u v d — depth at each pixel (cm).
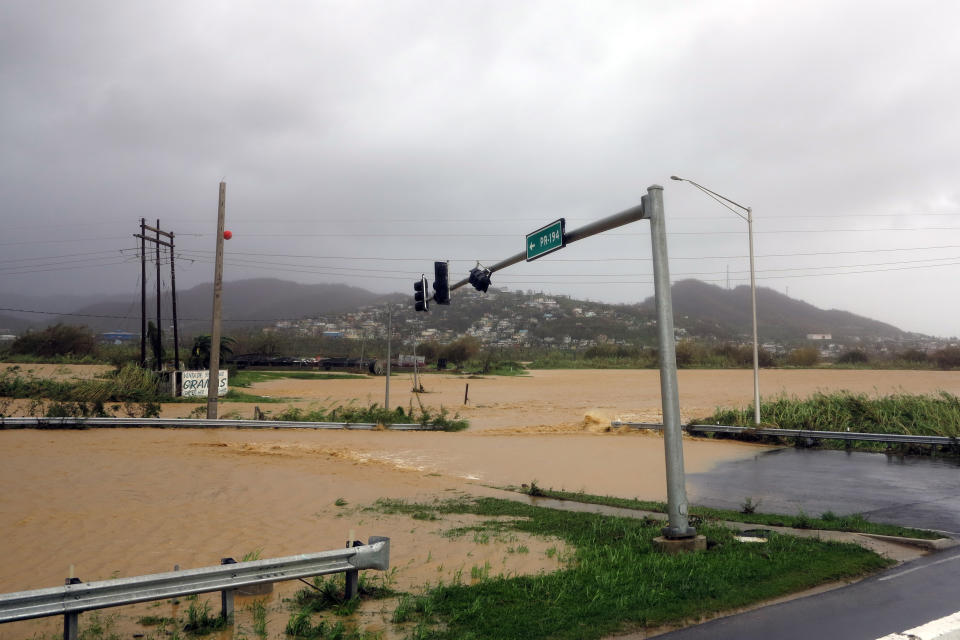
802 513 1209
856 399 2812
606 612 669
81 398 3056
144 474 1595
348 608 682
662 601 700
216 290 2830
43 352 6706
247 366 7594
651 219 997
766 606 712
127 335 11856
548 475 1772
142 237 4281
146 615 677
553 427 2908
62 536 1028
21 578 820
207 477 1583
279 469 1730
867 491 1548
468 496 1434
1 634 626
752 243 2641
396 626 637
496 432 2780
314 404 3797
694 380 6894
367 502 1344
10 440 2044
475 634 613
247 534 1059
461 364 9556
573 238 1223
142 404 2948
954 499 1441
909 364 9631
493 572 843
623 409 3784
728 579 777
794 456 2155
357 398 4459
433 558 921
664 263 987
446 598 711
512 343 18662
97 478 1525
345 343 11419
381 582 794
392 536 1056
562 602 698
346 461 1919
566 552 945
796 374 8219
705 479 1723
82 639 603
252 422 2669
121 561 902
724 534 1009
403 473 1747
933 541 987
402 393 4966
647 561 849
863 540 1021
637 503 1366
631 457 2092
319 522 1155
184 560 907
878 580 812
